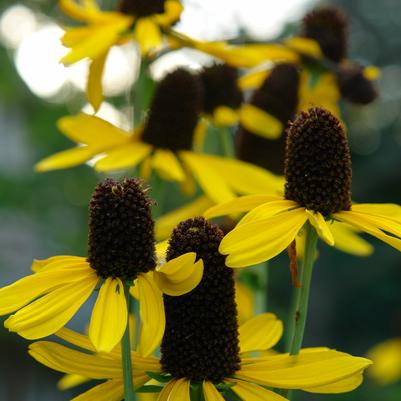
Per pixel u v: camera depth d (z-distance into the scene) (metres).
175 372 0.52
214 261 0.52
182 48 0.74
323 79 0.80
